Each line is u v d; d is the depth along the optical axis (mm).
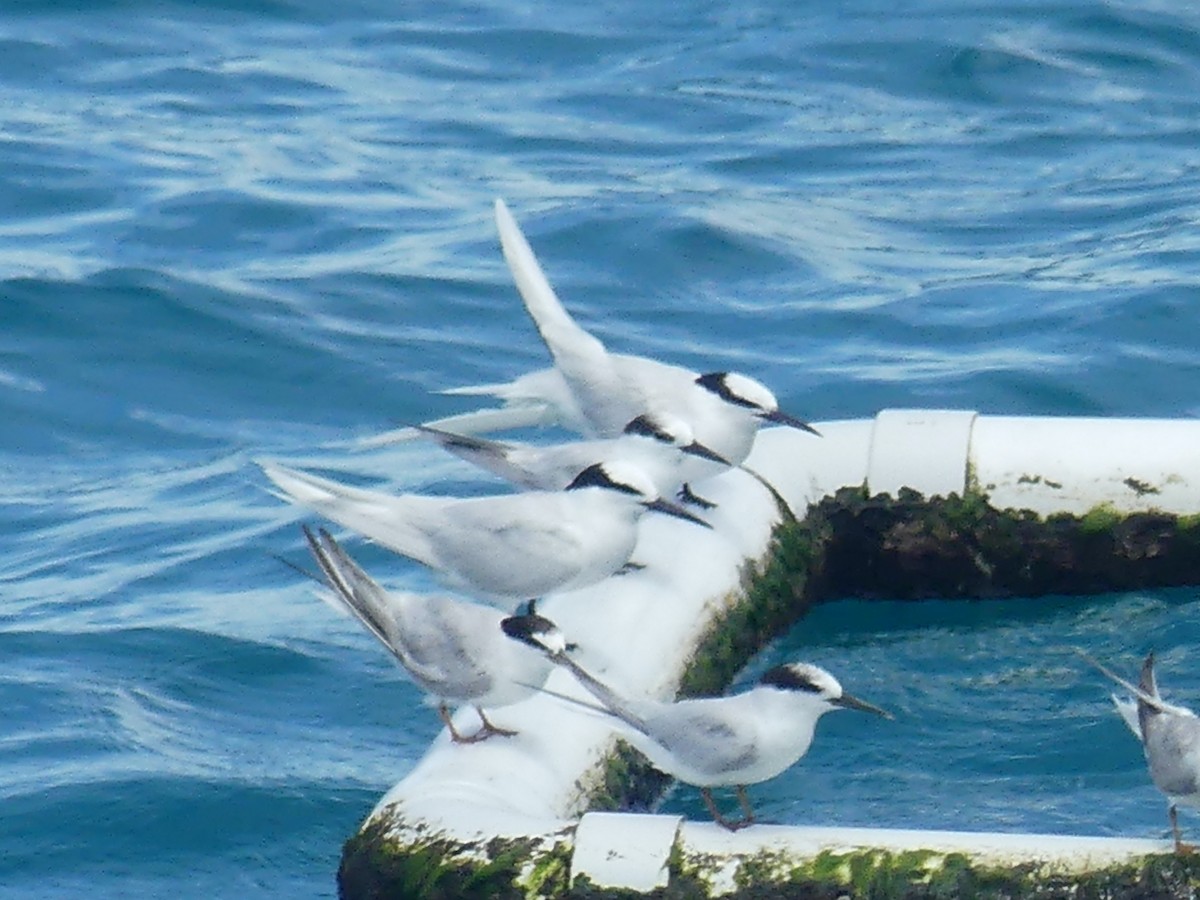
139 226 20766
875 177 22250
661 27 26562
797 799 11609
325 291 19578
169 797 11977
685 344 18562
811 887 9148
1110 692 12570
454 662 10367
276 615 14469
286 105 24078
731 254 20219
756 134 23359
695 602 12156
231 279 19750
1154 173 22172
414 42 26125
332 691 13391
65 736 12734
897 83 24734
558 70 25344
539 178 22125
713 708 9828
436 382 18266
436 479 16688
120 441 17500
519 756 10398
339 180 21984
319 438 17547
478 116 23891
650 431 12633
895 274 19859
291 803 11945
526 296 14008
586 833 9375
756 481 13375
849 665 12938
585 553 11617
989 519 13477
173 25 26094
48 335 18703
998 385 17594
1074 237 20656
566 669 11078
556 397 13727
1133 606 13406
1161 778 9469
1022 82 24531
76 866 11406
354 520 11617
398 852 9570
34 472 17062
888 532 13578
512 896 9273
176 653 13891
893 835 9320
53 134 22875
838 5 26750
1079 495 13398
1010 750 12070
